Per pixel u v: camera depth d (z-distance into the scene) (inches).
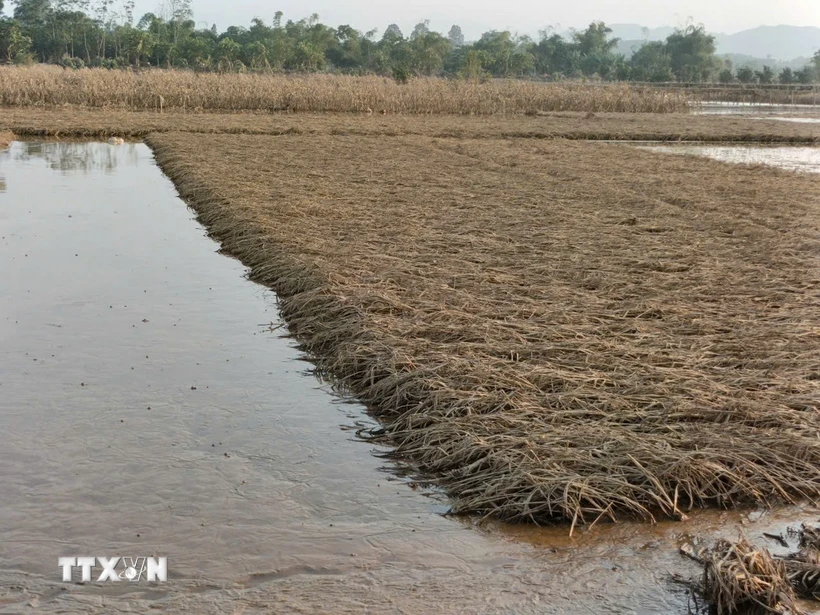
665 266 379.2
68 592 159.2
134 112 1336.1
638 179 677.9
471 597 160.1
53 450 215.3
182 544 175.5
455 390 235.6
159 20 3228.3
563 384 242.7
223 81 1504.7
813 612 156.1
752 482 200.7
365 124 1185.4
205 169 673.0
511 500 189.6
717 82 2938.0
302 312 325.1
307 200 533.3
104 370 271.1
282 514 188.1
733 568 159.2
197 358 284.2
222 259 420.2
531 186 628.7
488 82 1830.7
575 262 384.2
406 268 363.3
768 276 364.2
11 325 312.7
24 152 840.3
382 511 190.9
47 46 2967.5
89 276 382.9
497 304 317.7
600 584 165.2
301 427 233.3
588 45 3944.4
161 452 215.8
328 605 156.8
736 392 237.9
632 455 202.7
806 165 879.7
